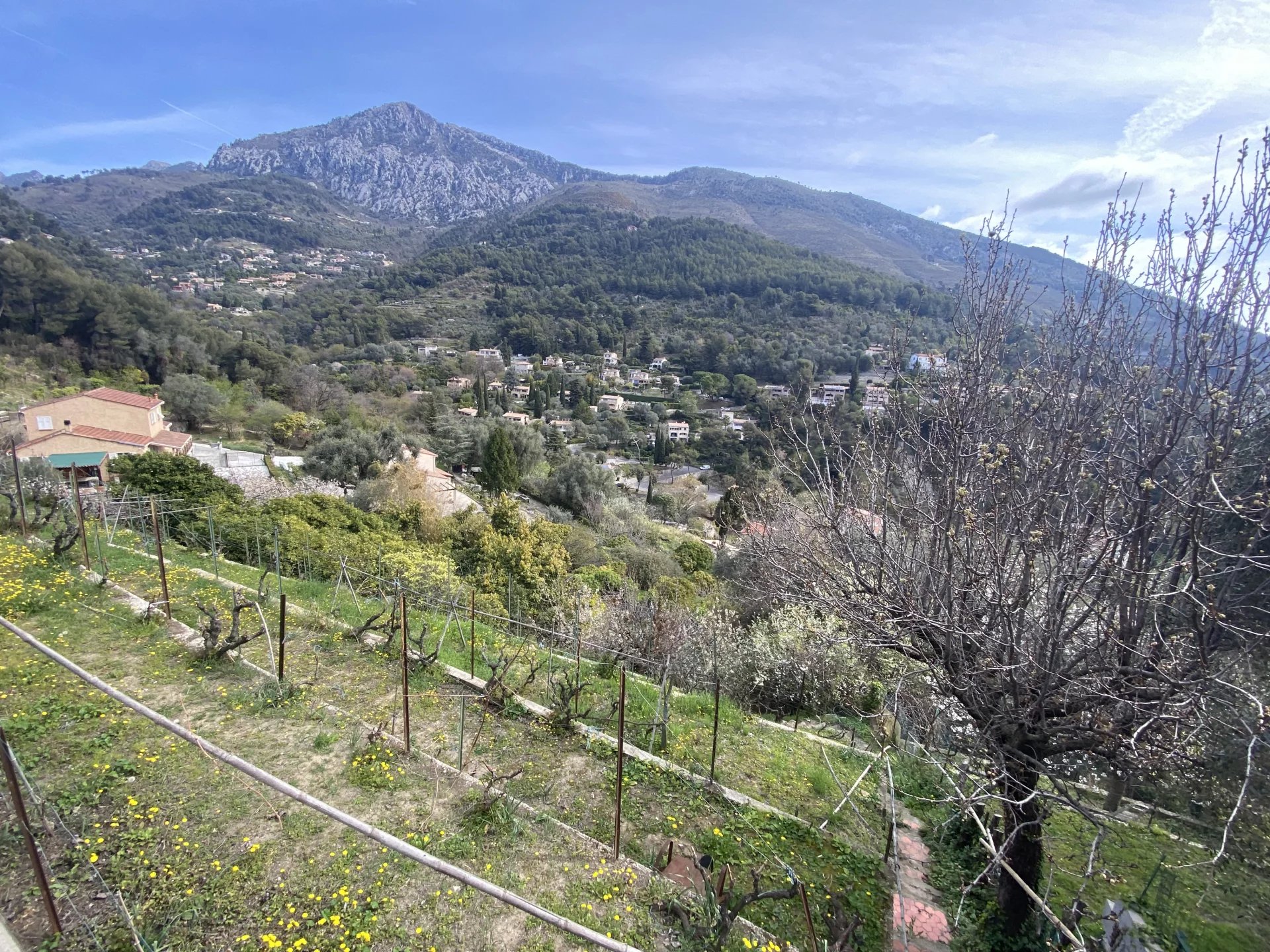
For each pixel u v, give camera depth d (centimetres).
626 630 1009
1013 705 402
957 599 412
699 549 2425
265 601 790
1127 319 383
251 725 517
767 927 406
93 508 1091
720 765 613
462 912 361
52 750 438
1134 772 407
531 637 945
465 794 469
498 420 5316
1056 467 374
